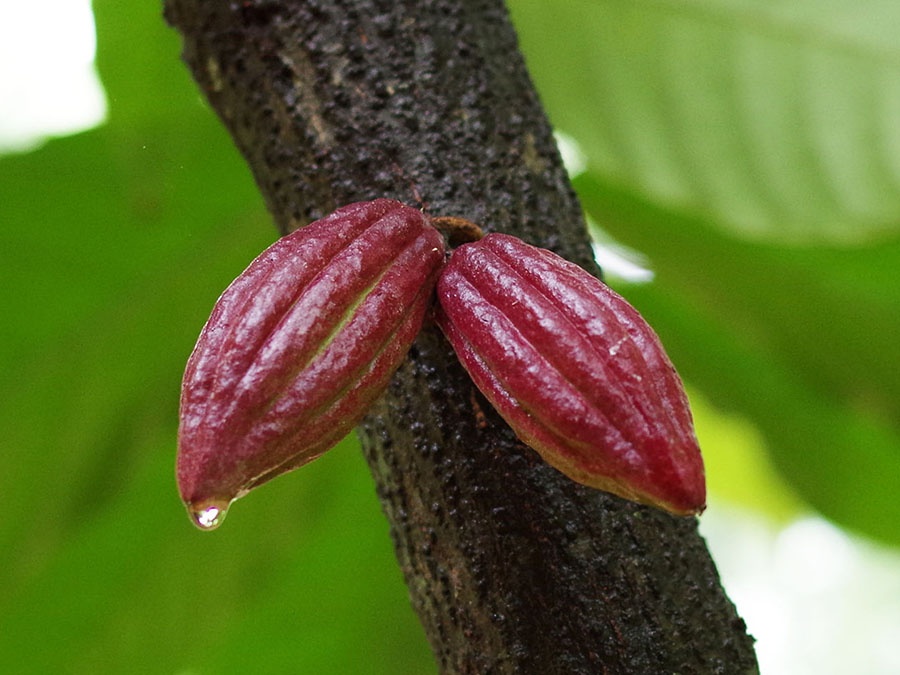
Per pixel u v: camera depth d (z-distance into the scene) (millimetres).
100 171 864
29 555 876
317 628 952
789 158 951
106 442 895
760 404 1003
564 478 669
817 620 1834
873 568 1828
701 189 968
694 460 628
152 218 852
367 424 693
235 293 643
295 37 715
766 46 924
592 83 950
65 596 899
